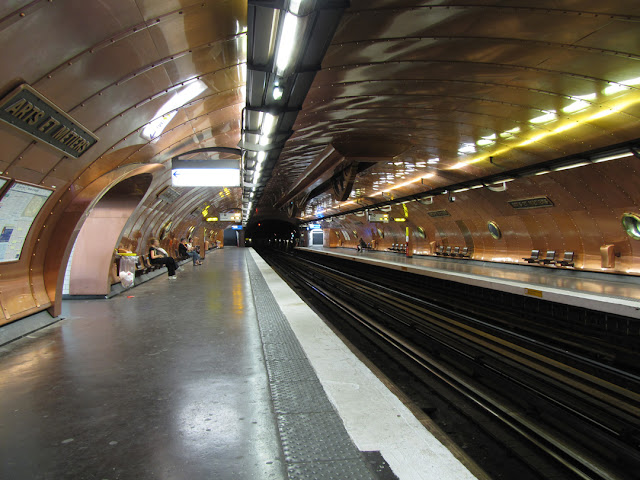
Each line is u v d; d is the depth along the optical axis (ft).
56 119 13.16
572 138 32.76
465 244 77.36
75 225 20.29
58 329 18.28
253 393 10.47
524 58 21.03
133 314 21.76
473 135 35.65
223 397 10.23
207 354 14.11
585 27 17.81
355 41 18.84
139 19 11.60
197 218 78.79
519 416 16.65
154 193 34.30
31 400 10.23
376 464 6.80
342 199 55.67
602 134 30.83
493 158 42.37
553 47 19.66
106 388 11.01
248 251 124.16
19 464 7.27
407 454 7.09
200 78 17.49
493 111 29.45
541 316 31.32
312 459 6.97
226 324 19.03
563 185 43.75
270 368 12.03
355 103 27.81
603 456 13.96
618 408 17.01
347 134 36.91
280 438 7.74
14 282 17.98
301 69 16.31
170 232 60.29
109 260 27.84
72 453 7.63
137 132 19.11
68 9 9.60
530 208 52.60
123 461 7.30
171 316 21.09
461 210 68.90
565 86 24.16
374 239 132.67
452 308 41.86
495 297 37.52
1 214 15.30
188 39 13.97
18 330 16.87
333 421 8.38
